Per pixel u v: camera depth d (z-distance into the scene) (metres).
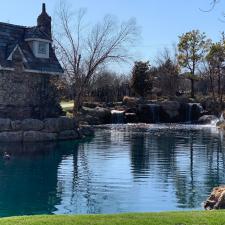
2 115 30.44
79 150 24.88
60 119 30.22
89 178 16.95
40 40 33.44
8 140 27.28
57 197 14.05
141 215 9.02
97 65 41.53
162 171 18.48
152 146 27.00
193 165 20.02
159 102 52.12
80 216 8.92
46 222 8.38
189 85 75.94
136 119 49.12
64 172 18.16
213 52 57.25
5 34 33.06
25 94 32.03
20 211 12.51
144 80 60.31
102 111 46.84
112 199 13.74
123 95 61.28
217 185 15.77
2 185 15.73
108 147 26.38
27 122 28.55
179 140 30.52
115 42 58.75
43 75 33.50
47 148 25.52
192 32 62.09
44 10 36.16
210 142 29.33
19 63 31.52
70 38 52.44
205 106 53.44
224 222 8.57
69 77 42.00
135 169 18.88
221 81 63.31
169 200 13.58
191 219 8.71
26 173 17.91
